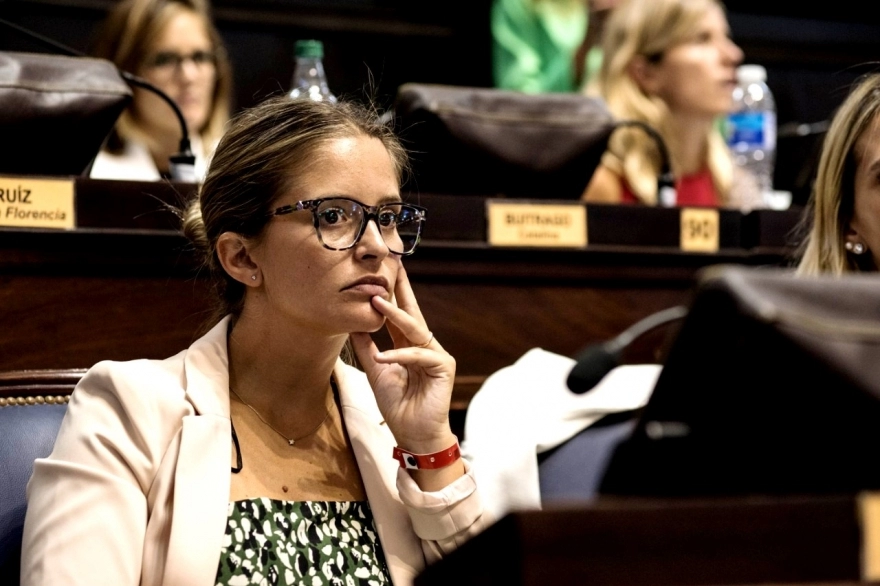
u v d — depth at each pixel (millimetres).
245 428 4438
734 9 11117
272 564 4121
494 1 9984
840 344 2285
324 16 9680
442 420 4484
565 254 5895
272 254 4289
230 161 4391
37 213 4961
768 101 9484
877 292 2385
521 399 5312
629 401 5215
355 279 4238
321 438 4602
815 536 2240
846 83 11406
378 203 4309
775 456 2371
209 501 4105
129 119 7516
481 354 5766
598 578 2156
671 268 6160
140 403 4223
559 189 6062
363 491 4551
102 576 3855
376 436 4648
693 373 2369
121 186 5109
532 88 9688
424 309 5668
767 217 6301
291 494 4375
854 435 2318
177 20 7602
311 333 4348
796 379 2301
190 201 5148
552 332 5910
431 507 4387
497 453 5117
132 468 4105
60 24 8789
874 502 2262
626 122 6707
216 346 4492
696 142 8469
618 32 8500
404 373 4582
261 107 4488
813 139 8375
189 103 7605
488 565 2260
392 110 6000
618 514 2186
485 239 5715
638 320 6105
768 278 2375
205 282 5223
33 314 4984
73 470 4027
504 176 5906
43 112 4988
